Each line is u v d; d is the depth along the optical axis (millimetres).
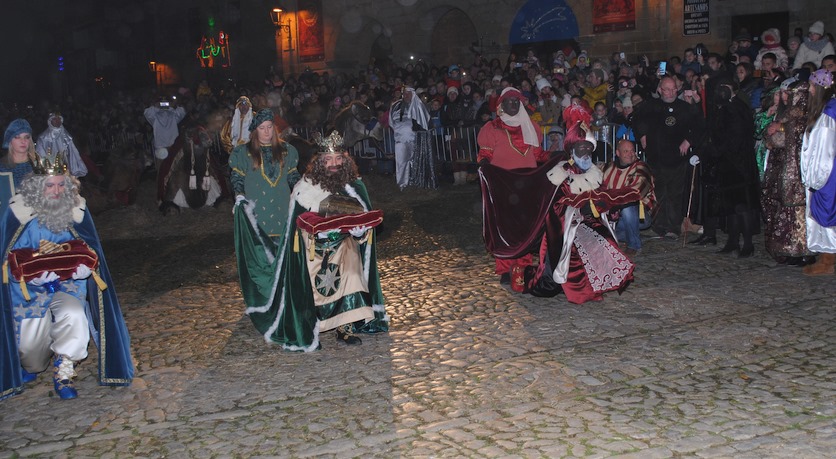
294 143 11555
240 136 9812
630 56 20250
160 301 8156
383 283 8391
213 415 5191
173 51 34094
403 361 6016
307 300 6375
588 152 7258
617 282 7254
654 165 9562
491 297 7637
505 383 5465
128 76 36188
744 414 4781
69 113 25969
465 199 13078
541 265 7461
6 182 6094
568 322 6750
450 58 24641
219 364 6176
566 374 5570
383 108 16172
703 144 8797
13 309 5492
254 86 23406
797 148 7805
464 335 6555
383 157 15766
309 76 21812
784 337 6113
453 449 4539
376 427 4883
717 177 8633
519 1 22062
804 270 7914
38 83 40969
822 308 6770
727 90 8555
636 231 8930
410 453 4520
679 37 19562
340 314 6371
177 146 12805
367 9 26031
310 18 27625
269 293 6723
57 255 5359
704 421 4719
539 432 4691
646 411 4906
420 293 7918
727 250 8789
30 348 5566
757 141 9445
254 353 6402
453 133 14656
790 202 7891
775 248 8102
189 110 20422
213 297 8211
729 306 6977
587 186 7234
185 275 9242
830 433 4477
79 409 5406
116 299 5777
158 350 6590
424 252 9750
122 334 5773
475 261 9133
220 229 11805
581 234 7367
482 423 4863
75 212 5582
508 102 7996
